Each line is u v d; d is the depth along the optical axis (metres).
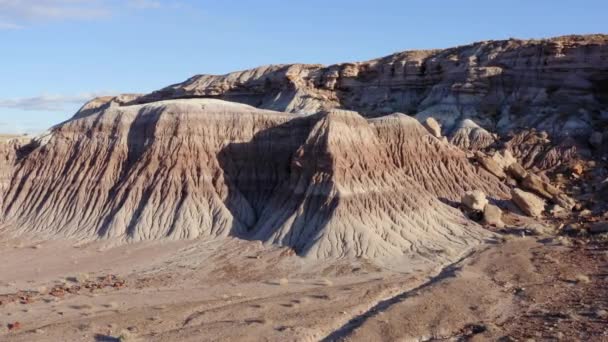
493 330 35.94
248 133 75.94
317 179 64.88
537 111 109.88
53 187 77.31
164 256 60.47
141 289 50.16
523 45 121.44
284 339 35.12
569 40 116.31
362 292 46.06
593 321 36.59
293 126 74.25
